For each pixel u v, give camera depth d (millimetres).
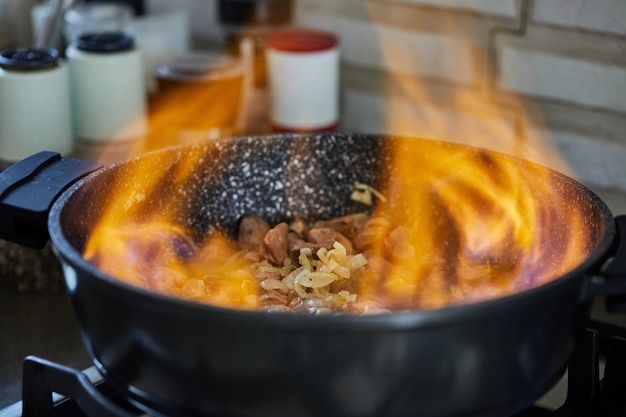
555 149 1138
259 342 728
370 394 747
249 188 984
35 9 1300
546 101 1133
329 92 1221
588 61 1098
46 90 1145
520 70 1136
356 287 897
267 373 742
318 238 943
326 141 985
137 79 1209
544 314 768
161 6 1396
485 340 751
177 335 754
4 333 1049
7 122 1148
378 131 1249
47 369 838
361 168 990
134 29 1292
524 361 776
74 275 785
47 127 1154
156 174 930
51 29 1213
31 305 1094
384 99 1234
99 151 1196
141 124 1221
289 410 758
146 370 781
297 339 720
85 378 826
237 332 727
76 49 1201
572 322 793
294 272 894
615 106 1095
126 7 1314
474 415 776
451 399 764
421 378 749
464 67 1173
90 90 1192
